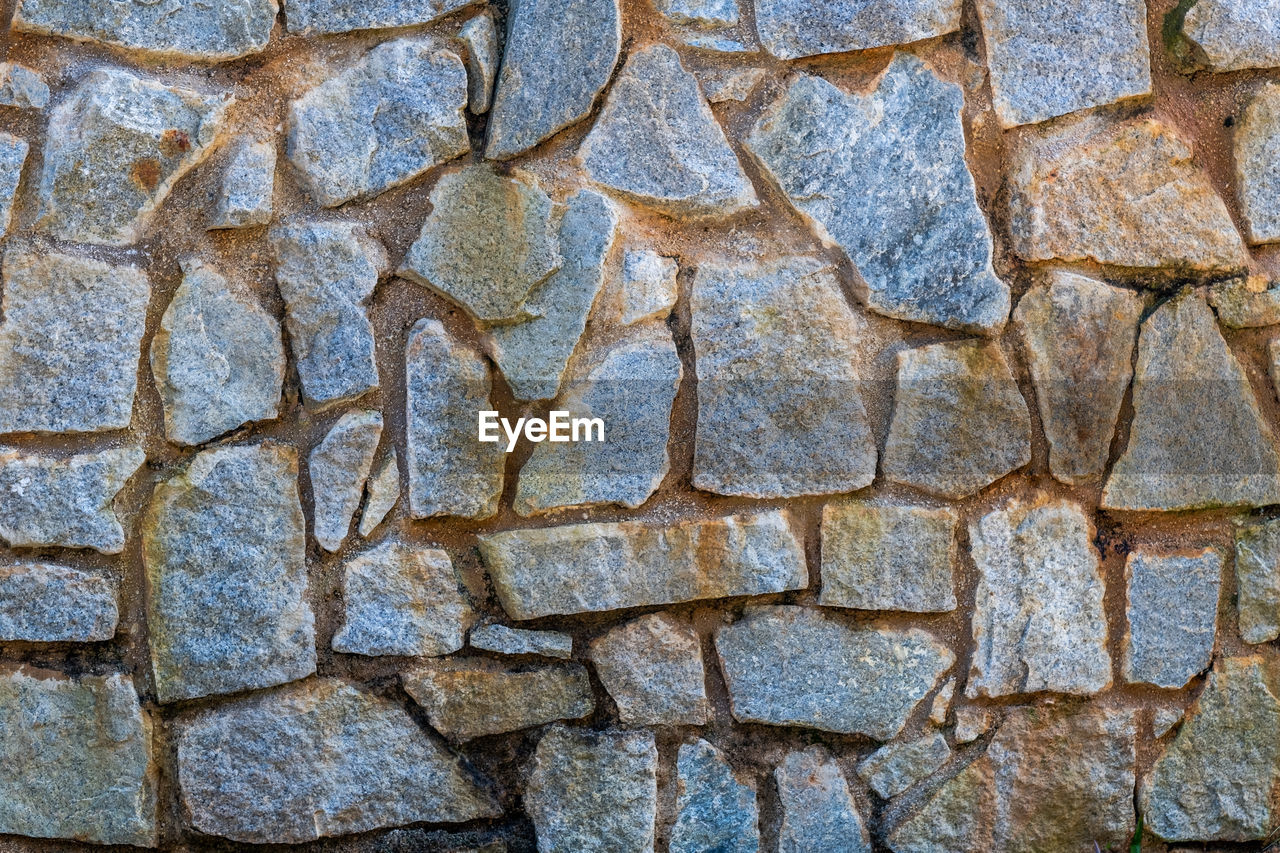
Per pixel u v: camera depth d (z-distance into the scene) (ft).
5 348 12.13
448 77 12.50
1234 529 12.94
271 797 12.43
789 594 12.72
